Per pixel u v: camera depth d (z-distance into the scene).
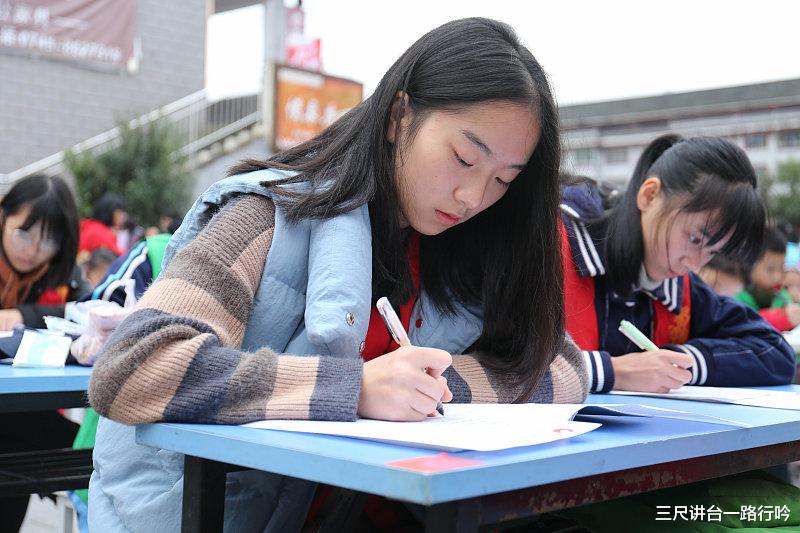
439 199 1.11
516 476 0.70
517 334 1.26
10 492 1.40
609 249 1.71
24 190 2.25
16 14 7.54
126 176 7.40
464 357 1.23
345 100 8.28
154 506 1.03
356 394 0.91
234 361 0.92
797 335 2.86
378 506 1.27
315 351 1.08
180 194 7.49
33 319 2.09
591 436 0.87
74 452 1.70
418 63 1.12
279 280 1.08
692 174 1.64
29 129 7.67
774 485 1.31
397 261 1.19
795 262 3.92
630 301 1.77
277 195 1.09
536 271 1.26
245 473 1.08
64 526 1.87
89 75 8.02
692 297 1.87
